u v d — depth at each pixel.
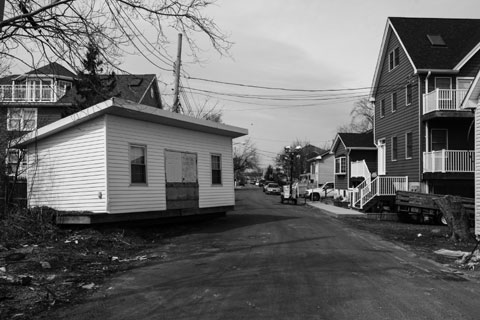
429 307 6.31
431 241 13.91
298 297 6.77
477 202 15.23
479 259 10.07
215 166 19.62
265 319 5.68
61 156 14.78
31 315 5.90
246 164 91.88
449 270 9.23
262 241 13.38
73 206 14.41
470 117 23.61
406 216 23.88
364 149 37.78
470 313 6.04
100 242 11.87
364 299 6.70
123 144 14.35
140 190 14.98
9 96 18.34
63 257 9.63
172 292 7.13
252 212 25.61
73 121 14.00
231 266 9.33
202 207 18.34
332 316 5.83
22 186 16.05
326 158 59.59
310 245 12.61
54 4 6.21
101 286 7.59
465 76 25.19
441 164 23.59
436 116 23.64
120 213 14.10
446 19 29.83
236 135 20.33
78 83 7.82
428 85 25.23
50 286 7.34
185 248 12.02
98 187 13.79
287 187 37.44
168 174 16.44
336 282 7.85
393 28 28.78
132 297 6.84
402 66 27.89
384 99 31.41
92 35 6.75
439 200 14.42
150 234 14.52
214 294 6.95
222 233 15.35
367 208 25.94
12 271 8.12
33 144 15.52
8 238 11.32
